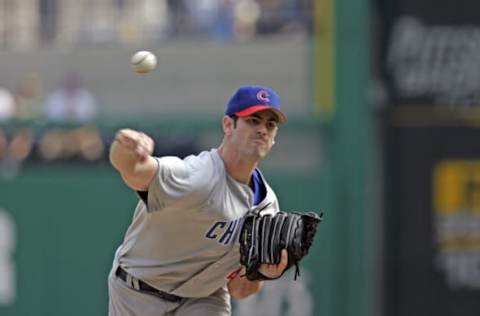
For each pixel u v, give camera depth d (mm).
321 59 40406
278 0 41750
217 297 21375
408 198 40125
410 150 40062
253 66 41312
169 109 41594
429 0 40031
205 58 41625
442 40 39938
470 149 39875
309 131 40219
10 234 41406
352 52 40031
